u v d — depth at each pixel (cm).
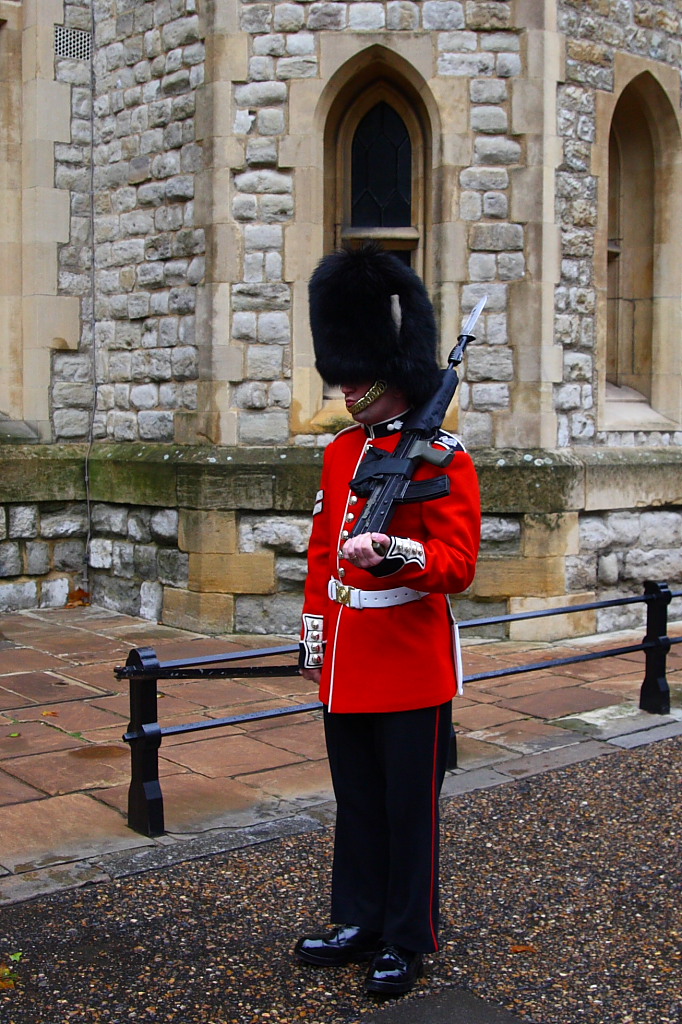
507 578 586
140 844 317
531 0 575
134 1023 227
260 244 586
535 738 423
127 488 641
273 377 590
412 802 243
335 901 257
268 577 590
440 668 246
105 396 680
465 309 586
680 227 662
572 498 589
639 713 459
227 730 430
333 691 247
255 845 318
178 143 612
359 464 245
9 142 666
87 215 679
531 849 320
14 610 662
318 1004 237
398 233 605
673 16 646
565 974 250
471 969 253
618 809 351
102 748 405
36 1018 228
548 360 587
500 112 581
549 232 584
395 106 603
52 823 332
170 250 621
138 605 646
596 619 611
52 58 659
